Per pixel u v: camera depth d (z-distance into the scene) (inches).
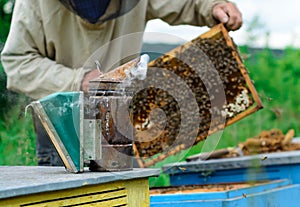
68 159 61.8
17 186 48.5
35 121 102.6
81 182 53.9
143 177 62.1
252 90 94.9
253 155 110.8
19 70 109.5
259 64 243.4
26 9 111.3
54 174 60.9
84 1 89.7
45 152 104.0
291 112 234.7
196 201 81.1
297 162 105.8
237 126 191.9
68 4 90.2
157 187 101.9
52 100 62.4
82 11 90.7
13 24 112.9
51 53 113.0
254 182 97.7
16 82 109.7
